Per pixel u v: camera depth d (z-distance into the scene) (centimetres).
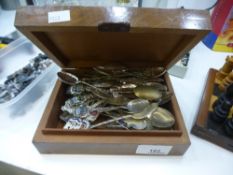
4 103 45
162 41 41
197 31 32
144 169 39
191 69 65
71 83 49
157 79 50
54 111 42
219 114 43
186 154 41
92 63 52
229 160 41
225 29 69
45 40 39
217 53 74
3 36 70
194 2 76
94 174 38
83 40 42
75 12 31
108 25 31
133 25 31
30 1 78
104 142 36
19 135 44
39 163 39
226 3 65
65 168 39
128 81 51
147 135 36
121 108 45
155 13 32
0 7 93
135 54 49
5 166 43
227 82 51
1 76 58
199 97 55
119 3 71
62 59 49
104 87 50
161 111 43
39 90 53
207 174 38
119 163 40
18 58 64
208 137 43
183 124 38
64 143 36
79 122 42
